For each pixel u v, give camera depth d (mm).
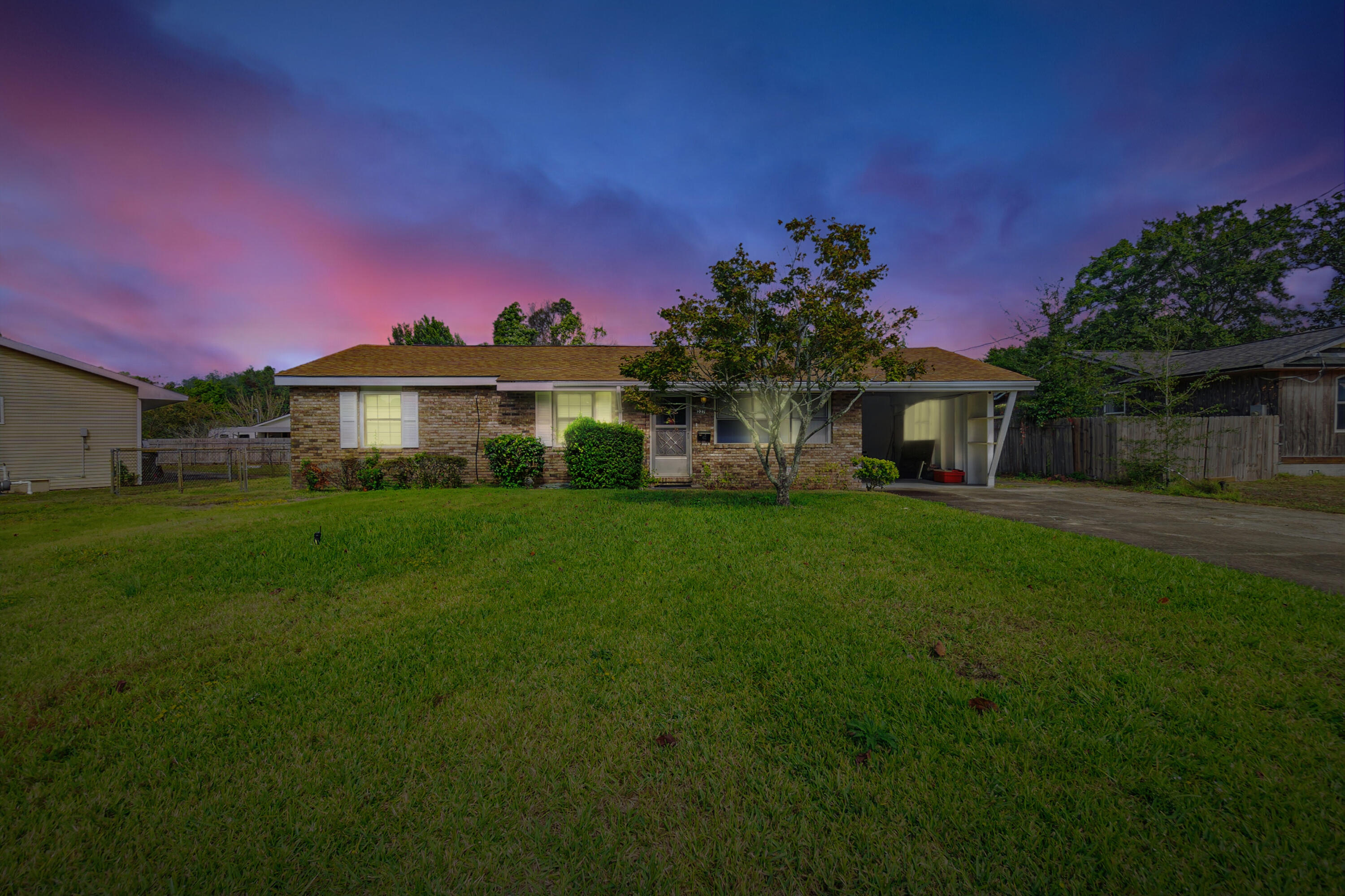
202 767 2305
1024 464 18000
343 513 8492
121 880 1729
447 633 3748
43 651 3533
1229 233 26188
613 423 13305
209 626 3979
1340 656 3254
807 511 8305
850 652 3348
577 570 5207
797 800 2082
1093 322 28172
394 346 16406
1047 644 3486
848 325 7719
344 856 1828
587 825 1945
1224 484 11984
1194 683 2928
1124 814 1953
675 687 2949
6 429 15195
